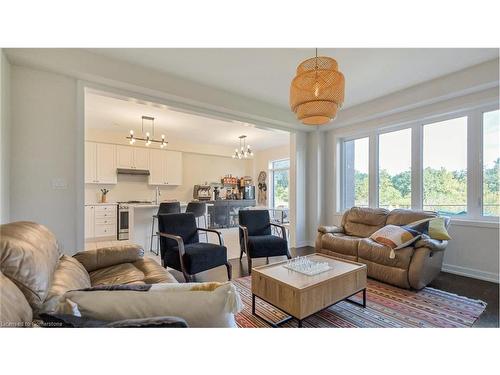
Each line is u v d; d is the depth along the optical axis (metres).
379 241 2.89
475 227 3.07
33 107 2.45
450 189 3.38
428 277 2.63
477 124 3.13
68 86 2.62
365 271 2.23
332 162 4.86
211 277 3.11
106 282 1.81
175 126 5.46
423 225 2.86
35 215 2.45
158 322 0.75
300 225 4.89
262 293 2.03
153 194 6.89
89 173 5.69
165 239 3.04
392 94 3.67
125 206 5.88
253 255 3.28
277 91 3.64
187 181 7.60
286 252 3.41
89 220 5.54
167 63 2.84
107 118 4.84
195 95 3.32
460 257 3.19
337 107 2.13
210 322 0.85
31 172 2.44
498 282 2.87
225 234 6.16
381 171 4.22
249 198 8.09
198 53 2.63
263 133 6.14
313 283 1.82
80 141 2.68
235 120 4.00
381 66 2.89
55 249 1.49
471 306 2.23
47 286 1.06
